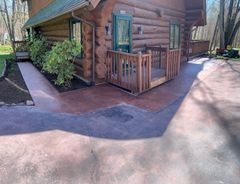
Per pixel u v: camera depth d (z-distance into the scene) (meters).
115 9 7.26
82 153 3.13
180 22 12.51
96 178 2.61
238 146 3.30
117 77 6.60
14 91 6.18
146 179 2.58
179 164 2.87
